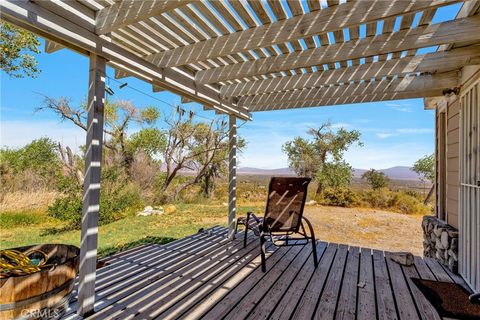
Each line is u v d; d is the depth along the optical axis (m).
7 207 8.59
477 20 2.01
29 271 1.94
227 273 2.89
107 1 1.96
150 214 8.76
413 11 1.72
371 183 11.41
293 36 2.08
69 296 2.14
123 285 2.55
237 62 3.06
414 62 2.74
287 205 3.30
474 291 2.48
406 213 9.05
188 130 13.02
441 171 4.03
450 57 2.60
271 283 2.64
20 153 10.91
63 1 1.83
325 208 9.59
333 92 3.64
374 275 2.88
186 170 13.39
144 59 2.61
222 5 1.97
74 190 7.25
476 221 2.50
